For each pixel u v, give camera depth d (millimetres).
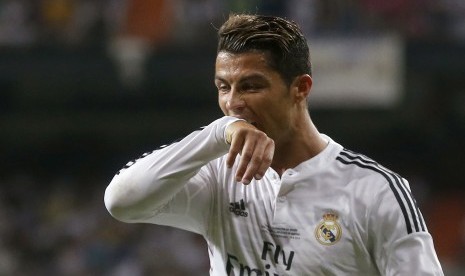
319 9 25609
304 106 6031
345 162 5984
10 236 26766
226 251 6066
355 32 24594
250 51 5699
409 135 31234
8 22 26438
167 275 24594
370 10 26047
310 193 5906
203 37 25969
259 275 5945
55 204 27859
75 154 31562
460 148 31047
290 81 5832
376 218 5742
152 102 30969
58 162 31469
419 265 5637
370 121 31078
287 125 5891
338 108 31031
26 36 26141
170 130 31375
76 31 26359
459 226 28766
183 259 24781
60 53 25766
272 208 5949
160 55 25672
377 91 24438
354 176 5914
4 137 31234
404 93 29750
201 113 31109
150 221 6102
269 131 5832
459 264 27203
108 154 31625
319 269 5805
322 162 5988
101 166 31578
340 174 5938
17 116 31188
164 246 24969
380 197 5785
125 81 26141
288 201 5922
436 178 31156
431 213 29281
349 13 25703
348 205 5824
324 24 25484
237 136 5375
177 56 25719
